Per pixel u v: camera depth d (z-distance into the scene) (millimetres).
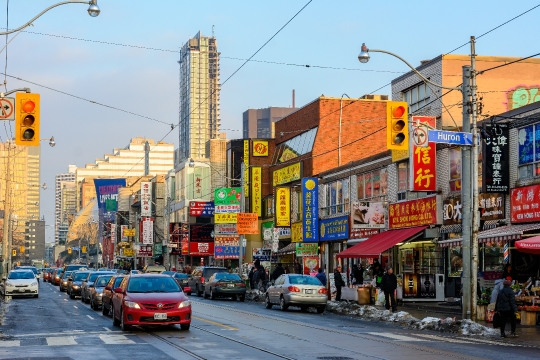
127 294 21922
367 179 43438
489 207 30469
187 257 86938
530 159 28281
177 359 14891
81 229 182375
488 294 26516
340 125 53688
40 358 15055
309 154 53781
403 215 37688
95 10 20438
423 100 40250
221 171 86375
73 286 44812
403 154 37969
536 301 24406
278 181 59000
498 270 30406
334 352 16188
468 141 24297
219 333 20844
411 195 38000
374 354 15820
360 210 38750
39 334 20750
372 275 41312
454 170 33438
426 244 36312
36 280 46625
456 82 38406
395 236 36625
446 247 31938
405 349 16938
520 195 28391
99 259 144875
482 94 39781
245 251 64812
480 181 30938
